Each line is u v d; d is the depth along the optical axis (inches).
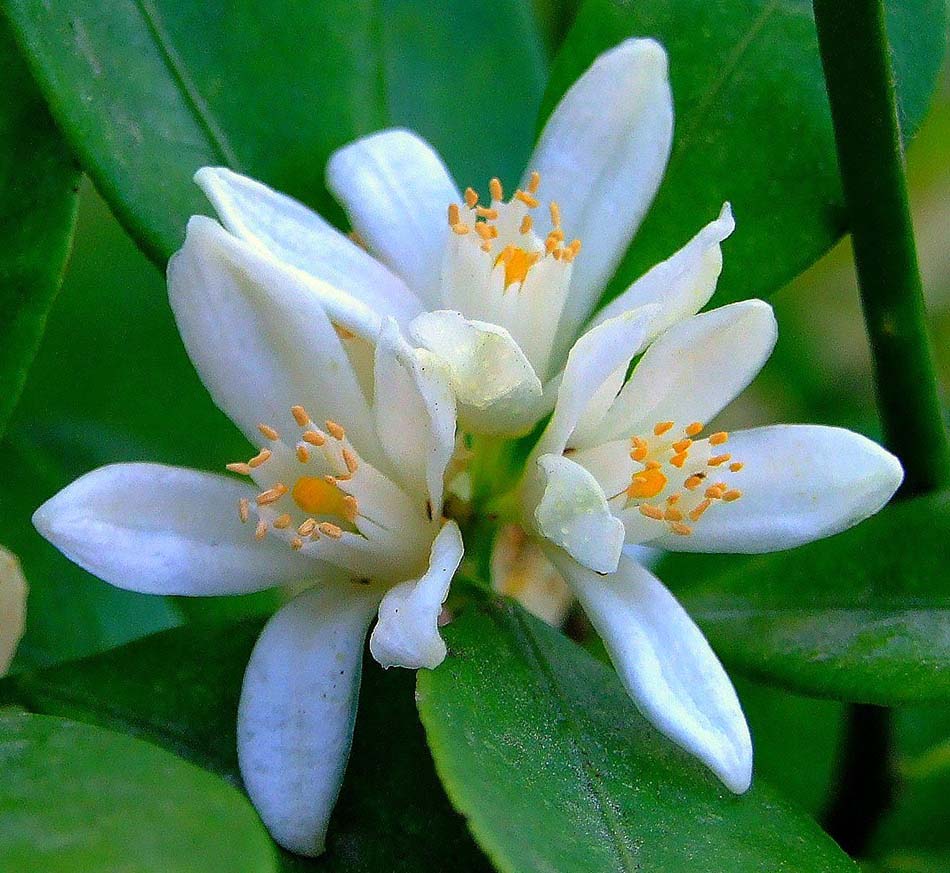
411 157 6.7
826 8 6.4
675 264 6.1
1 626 6.3
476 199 6.4
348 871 5.9
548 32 8.6
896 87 6.8
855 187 6.5
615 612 6.1
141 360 8.2
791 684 6.5
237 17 6.9
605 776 6.0
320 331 6.1
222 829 5.4
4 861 5.3
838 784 7.2
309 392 6.2
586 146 6.7
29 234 6.6
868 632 6.6
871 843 7.3
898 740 7.4
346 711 6.0
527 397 6.2
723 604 6.8
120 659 6.3
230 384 6.2
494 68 8.3
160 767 5.6
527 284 6.4
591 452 6.2
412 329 6.0
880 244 6.5
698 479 6.2
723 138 7.0
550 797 5.9
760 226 6.9
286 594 7.7
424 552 6.2
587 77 6.7
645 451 6.2
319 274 6.3
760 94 7.0
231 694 6.3
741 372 6.2
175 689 6.3
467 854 6.0
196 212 6.7
